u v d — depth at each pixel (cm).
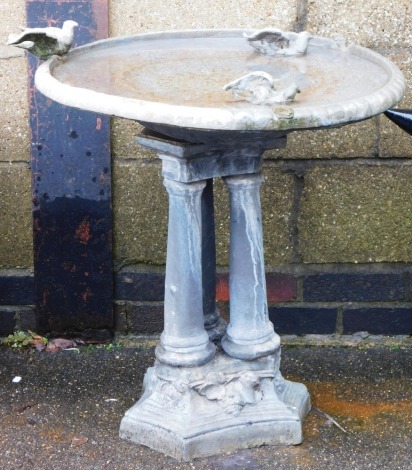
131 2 304
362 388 303
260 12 304
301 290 318
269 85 244
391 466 275
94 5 301
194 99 247
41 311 318
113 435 284
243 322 276
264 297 276
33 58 302
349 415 292
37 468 274
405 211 313
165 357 274
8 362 313
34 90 304
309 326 321
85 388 303
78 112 304
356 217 313
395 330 321
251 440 278
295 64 272
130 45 284
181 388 275
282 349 320
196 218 266
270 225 313
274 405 279
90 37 303
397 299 319
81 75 261
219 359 278
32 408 294
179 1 304
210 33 290
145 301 319
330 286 318
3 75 306
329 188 311
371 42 305
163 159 263
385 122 306
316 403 296
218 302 319
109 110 241
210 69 268
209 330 287
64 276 315
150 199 312
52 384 304
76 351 318
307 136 307
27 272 319
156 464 273
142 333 321
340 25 304
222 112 237
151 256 316
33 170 308
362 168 310
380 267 318
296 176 310
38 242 313
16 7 303
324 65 271
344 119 241
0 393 300
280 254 316
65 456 278
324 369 312
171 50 281
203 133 251
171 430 274
